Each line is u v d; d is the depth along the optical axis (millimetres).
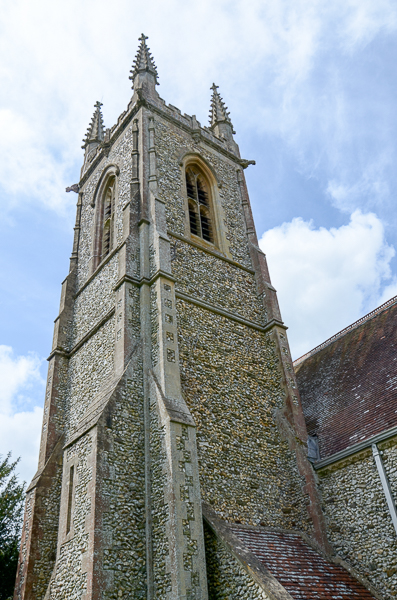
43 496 15430
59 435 17031
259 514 13906
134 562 11305
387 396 15547
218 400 15336
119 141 22609
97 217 22281
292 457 15680
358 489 14062
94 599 10320
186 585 10633
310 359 22594
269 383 17406
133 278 16312
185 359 15297
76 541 11648
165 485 11984
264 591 10133
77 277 21609
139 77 23594
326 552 13641
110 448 12500
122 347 14648
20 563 14539
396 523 12789
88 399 16203
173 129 22516
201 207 21609
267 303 19281
